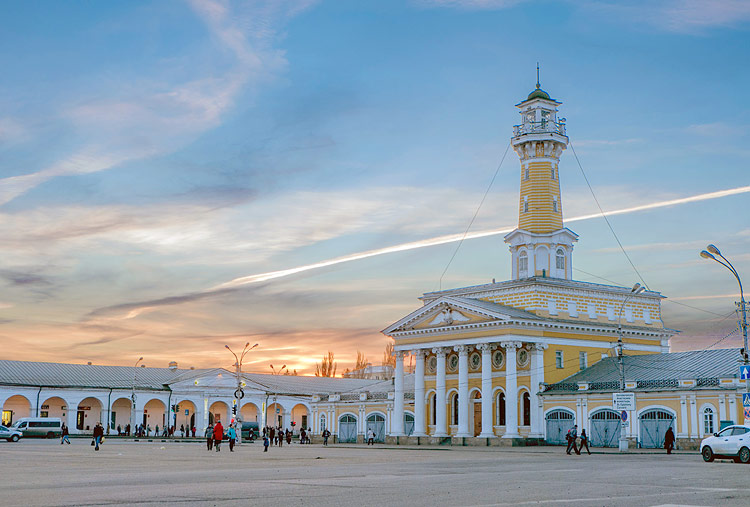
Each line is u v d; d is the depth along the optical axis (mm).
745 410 48094
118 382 119562
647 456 53344
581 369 82500
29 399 110188
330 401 100750
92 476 31375
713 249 50750
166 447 72688
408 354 90875
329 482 27672
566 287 84125
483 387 80438
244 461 45781
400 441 88938
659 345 89438
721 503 20156
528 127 90125
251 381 127562
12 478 30234
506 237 90125
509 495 22469
